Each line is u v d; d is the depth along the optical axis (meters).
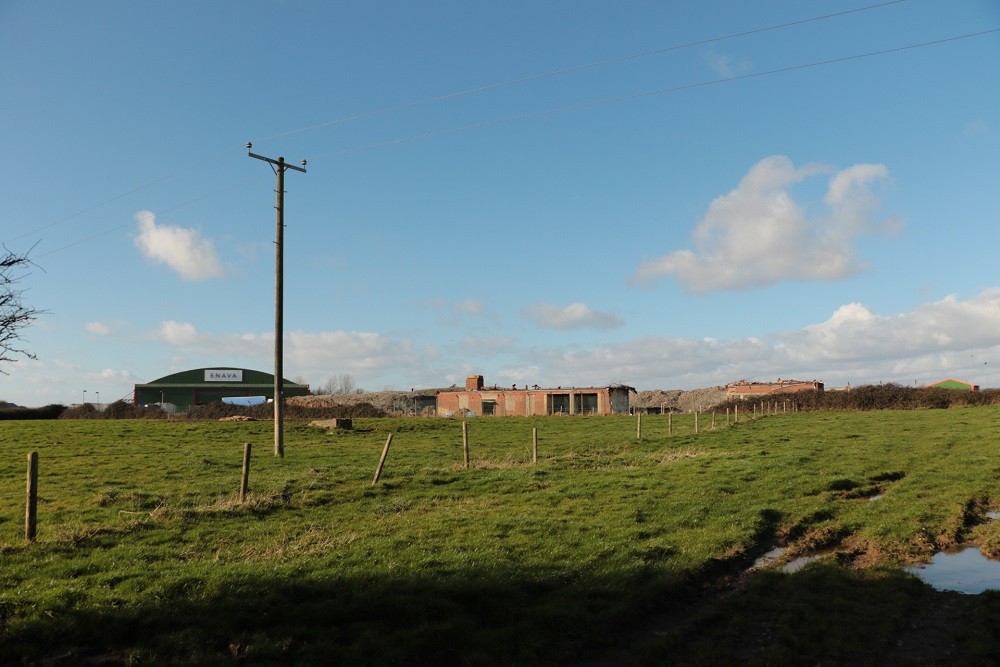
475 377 94.81
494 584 11.63
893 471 25.16
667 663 9.39
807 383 95.56
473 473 24.58
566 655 9.55
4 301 8.65
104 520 16.81
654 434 42.81
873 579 12.82
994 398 65.12
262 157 34.81
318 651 9.12
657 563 13.43
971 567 13.86
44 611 9.98
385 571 12.30
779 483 22.39
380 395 95.81
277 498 19.27
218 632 9.62
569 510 18.31
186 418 69.44
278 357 33.56
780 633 10.31
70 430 40.66
